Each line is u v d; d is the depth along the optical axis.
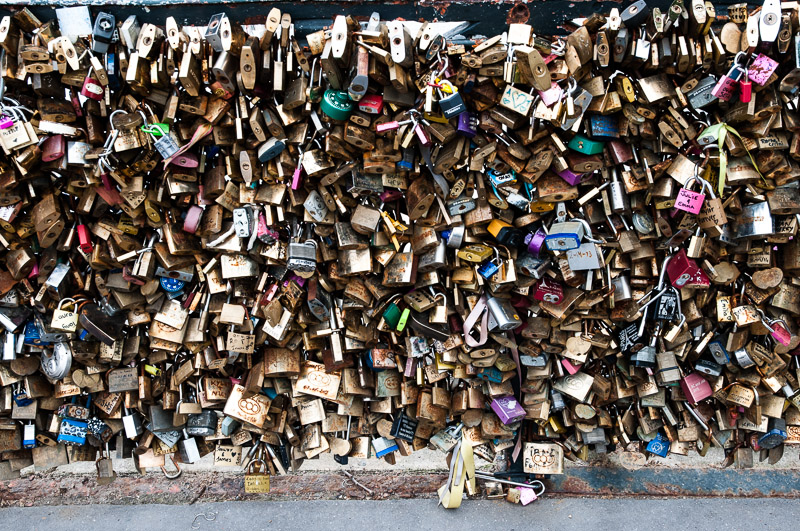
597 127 2.60
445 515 3.21
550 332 2.99
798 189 2.76
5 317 2.93
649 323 3.02
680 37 2.49
